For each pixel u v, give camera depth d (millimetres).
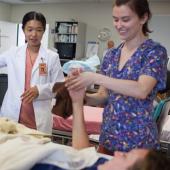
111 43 7980
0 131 1666
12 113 2354
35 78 2342
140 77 1415
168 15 7242
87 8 8422
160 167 1148
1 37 8586
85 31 8477
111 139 1544
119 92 1385
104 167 1257
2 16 9320
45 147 1329
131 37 1464
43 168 1286
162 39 7336
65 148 1424
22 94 2262
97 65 5254
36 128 2336
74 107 1576
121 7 1382
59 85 1646
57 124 3102
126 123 1489
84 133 1565
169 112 2309
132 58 1491
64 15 8727
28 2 8898
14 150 1301
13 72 2371
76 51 8156
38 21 2289
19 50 2408
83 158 1396
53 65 2398
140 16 1405
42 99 2283
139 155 1200
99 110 3602
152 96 1474
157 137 1552
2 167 1216
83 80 1417
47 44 8672
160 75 1431
